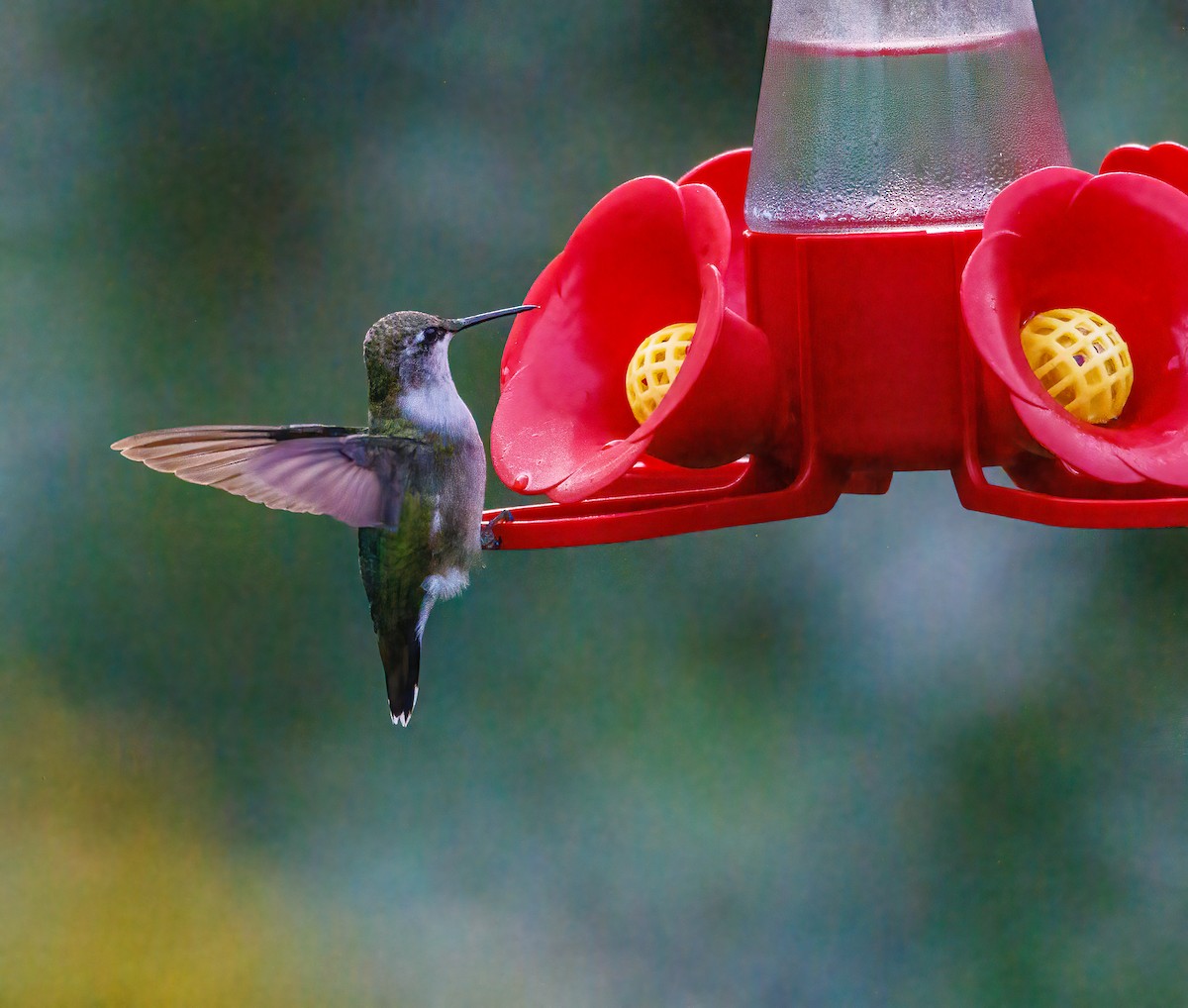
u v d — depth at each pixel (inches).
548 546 231.5
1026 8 247.0
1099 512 208.5
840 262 232.1
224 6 435.8
